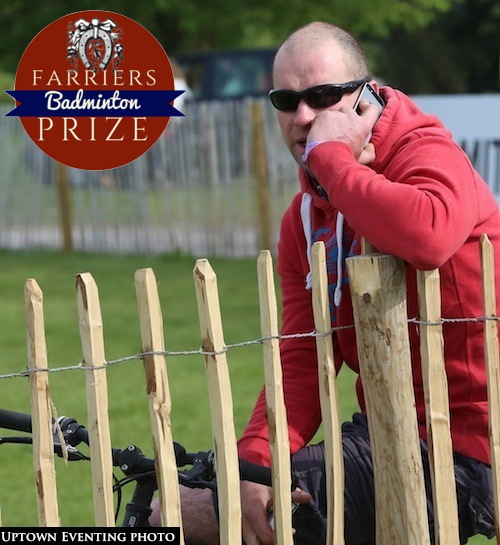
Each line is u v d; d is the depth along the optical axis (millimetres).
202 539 11430
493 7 127938
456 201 10312
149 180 50375
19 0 79625
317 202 11797
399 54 131250
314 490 11500
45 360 9555
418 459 10406
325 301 10156
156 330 9625
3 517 18953
